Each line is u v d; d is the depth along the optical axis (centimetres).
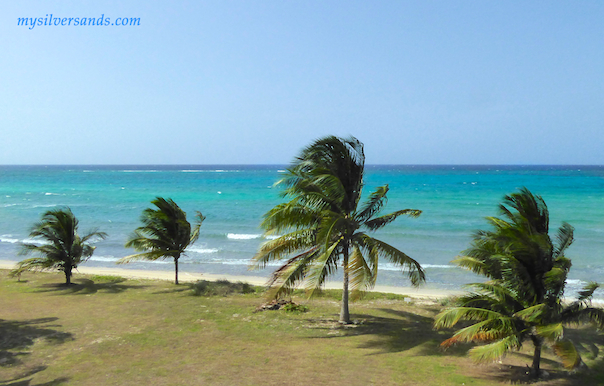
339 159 1294
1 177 15838
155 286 1941
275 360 1041
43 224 1852
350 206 1289
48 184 11356
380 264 2612
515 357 1092
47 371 959
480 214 4866
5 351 1081
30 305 1555
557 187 8600
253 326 1330
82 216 4962
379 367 1002
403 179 12700
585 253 2834
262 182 11856
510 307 941
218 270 2517
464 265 1141
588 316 891
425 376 952
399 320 1427
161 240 1958
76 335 1216
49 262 1864
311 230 1293
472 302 954
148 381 909
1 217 4869
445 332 1288
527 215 960
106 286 1925
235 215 4991
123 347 1123
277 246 1287
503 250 969
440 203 6006
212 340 1191
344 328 1323
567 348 825
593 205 5500
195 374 950
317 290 1223
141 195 7706
